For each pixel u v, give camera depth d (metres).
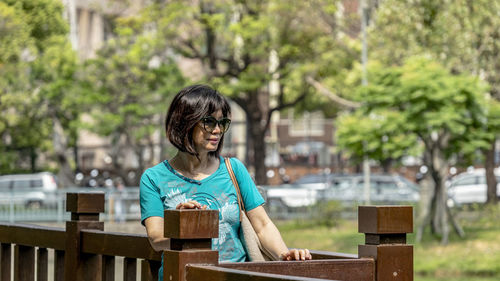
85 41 42.25
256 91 35.03
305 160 52.25
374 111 19.09
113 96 30.16
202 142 3.50
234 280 2.76
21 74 31.86
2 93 31.88
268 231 3.58
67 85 30.34
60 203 24.28
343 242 19.72
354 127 19.53
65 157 33.62
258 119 35.25
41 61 31.56
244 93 35.25
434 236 19.41
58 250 4.70
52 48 31.53
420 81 18.39
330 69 32.69
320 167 45.75
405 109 19.28
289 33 31.75
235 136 47.84
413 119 18.70
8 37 30.91
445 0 21.52
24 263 5.00
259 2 31.89
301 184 31.66
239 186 3.62
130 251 4.04
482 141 19.27
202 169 3.60
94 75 30.33
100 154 48.28
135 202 24.28
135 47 29.91
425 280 14.77
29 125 36.28
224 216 3.55
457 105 18.50
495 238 18.95
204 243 3.05
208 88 3.54
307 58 32.53
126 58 29.73
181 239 3.01
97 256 4.40
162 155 32.56
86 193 4.50
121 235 4.11
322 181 31.38
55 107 32.72
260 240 3.58
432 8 21.70
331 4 31.05
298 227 22.70
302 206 23.73
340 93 37.78
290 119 53.94
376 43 24.91
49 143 37.88
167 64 31.42
